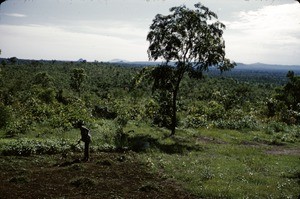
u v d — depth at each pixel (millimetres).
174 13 28094
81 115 32312
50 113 33938
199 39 28375
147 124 35906
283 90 55500
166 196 12000
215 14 28188
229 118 41219
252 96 86250
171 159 18859
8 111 27328
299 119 45062
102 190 12242
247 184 14062
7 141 20156
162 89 29953
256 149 24234
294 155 22844
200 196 12266
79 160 16984
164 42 27938
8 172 14242
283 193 12836
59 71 129375
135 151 20969
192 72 29031
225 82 123812
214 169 16656
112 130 27672
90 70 148750
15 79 85750
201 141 27062
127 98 62719
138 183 13555
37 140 20500
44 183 12781
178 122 36406
